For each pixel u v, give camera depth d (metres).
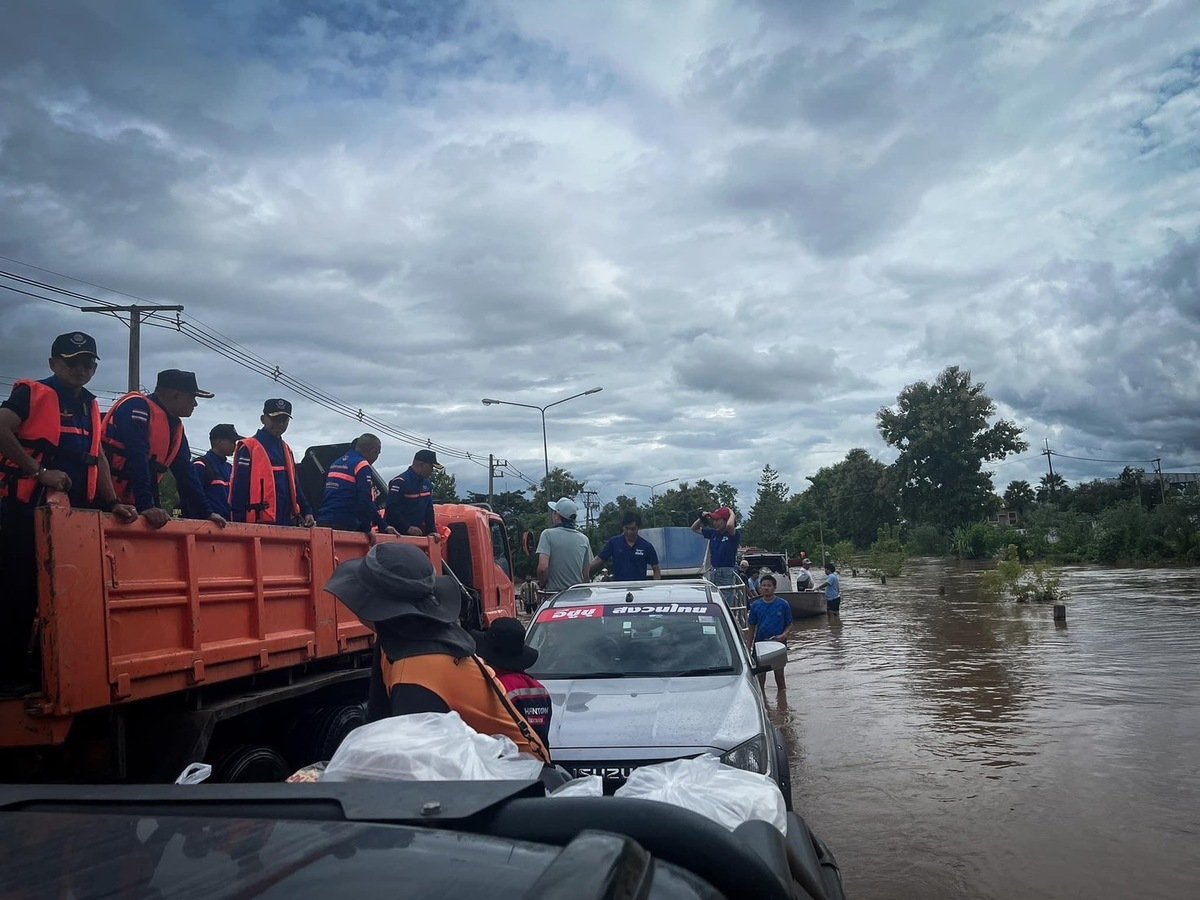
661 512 71.81
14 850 1.41
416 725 2.46
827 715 10.48
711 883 1.52
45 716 3.62
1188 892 5.11
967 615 22.22
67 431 4.71
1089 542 47.41
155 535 4.29
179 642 4.45
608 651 6.21
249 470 7.02
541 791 1.73
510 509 45.72
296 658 5.55
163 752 4.42
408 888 1.24
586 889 1.20
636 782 2.48
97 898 1.21
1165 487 80.38
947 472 69.69
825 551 56.56
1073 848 5.84
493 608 10.36
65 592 3.68
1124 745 8.34
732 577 11.88
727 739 4.82
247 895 1.21
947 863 5.69
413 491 8.68
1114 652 14.35
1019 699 10.84
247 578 5.07
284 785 1.71
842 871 5.62
